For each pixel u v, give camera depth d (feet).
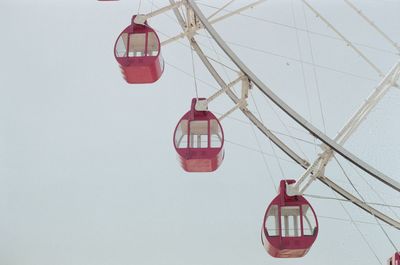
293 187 45.83
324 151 46.83
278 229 44.78
